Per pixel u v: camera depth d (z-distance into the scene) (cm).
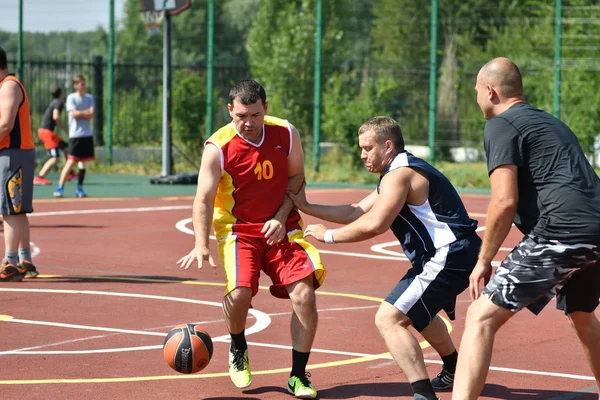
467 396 788
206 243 893
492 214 794
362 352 1092
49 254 1862
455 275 862
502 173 793
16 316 1272
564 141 806
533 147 801
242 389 923
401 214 873
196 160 4275
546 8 4425
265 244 930
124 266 1739
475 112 4616
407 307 861
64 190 3291
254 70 4625
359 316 1309
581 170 804
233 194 923
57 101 3338
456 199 880
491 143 803
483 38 5175
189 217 2558
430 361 1055
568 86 3862
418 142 4388
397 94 4731
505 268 806
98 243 2030
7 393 886
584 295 850
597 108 3838
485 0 5231
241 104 902
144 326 1218
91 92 4600
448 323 1270
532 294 800
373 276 1670
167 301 1397
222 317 1285
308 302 904
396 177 859
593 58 3878
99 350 1078
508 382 966
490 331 799
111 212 2641
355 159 4069
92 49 8069
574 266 798
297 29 4531
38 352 1064
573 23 3981
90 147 3034
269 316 1297
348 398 902
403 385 949
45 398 871
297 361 905
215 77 4550
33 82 4347
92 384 926
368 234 865
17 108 1500
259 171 918
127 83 4703
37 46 8025
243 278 902
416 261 874
